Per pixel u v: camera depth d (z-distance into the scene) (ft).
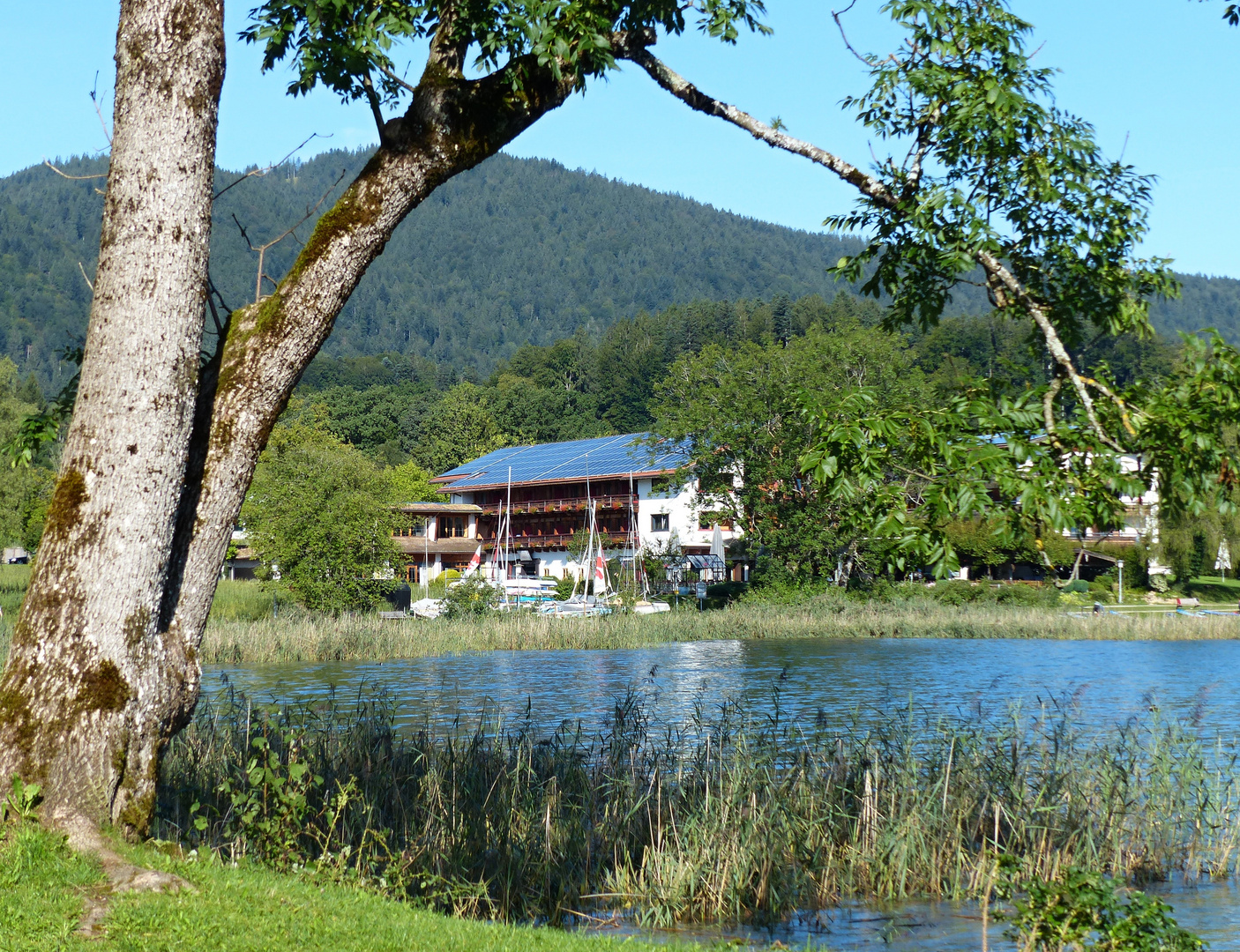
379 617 143.23
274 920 21.44
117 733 23.24
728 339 518.78
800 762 42.57
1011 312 27.07
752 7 28.32
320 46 26.21
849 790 40.06
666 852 35.24
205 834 31.81
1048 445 22.50
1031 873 35.58
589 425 435.12
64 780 22.71
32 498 175.32
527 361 536.83
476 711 69.15
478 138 26.13
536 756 42.98
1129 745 51.26
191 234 23.77
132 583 23.32
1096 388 23.17
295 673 99.55
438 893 31.22
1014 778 40.86
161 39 23.48
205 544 24.88
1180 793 42.11
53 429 26.66
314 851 32.81
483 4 25.75
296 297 25.29
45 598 23.17
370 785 38.75
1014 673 99.66
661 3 26.89
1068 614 165.68
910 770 41.14
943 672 100.73
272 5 26.76
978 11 25.38
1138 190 26.32
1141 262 26.78
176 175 23.58
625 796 39.11
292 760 35.60
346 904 23.86
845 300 518.78
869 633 157.38
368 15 25.95
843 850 37.42
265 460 150.41
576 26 24.75
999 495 21.72
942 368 193.67
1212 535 200.54
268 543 146.51
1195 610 201.26
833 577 191.62
